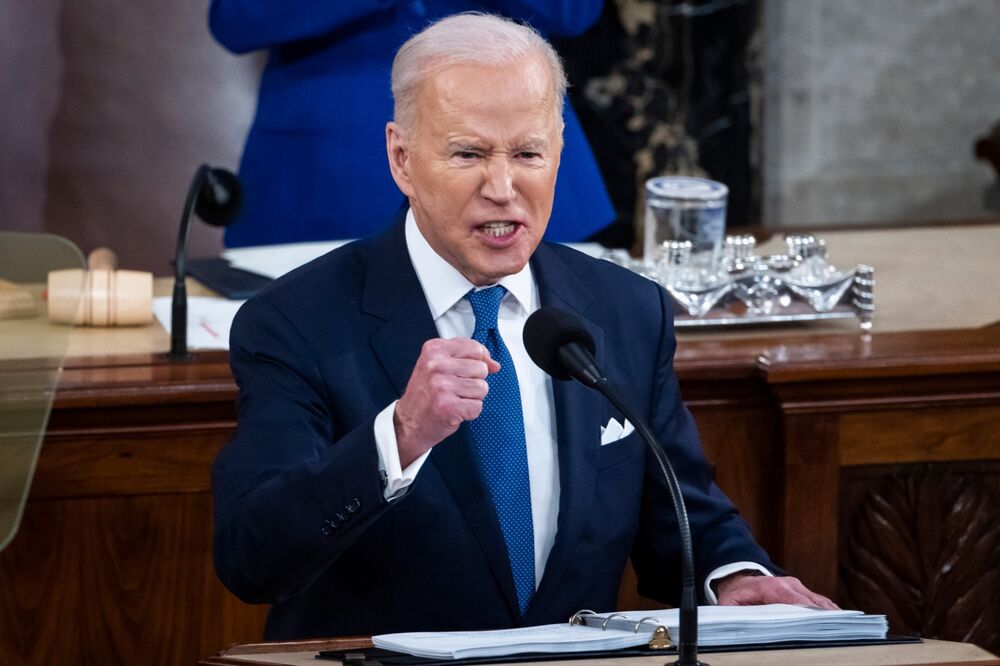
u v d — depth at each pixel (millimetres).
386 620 8133
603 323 8719
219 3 14398
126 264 22266
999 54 22938
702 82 22438
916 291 13078
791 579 8375
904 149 23016
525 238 7738
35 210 21844
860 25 22641
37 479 10297
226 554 7621
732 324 11883
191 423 10445
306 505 7348
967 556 11070
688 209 11883
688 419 8977
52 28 21547
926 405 10828
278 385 8094
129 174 22094
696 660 6211
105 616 10531
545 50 7781
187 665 10641
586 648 6520
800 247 12008
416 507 8031
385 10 14219
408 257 8430
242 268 13211
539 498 8344
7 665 10438
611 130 22234
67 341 9117
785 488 10844
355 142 14336
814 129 22797
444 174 7625
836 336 11547
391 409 7305
